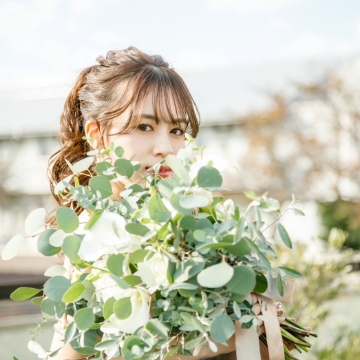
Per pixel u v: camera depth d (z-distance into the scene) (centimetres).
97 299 111
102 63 158
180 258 108
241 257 112
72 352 131
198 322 104
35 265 598
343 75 1055
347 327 426
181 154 115
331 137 1059
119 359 122
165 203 108
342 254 458
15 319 531
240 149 1095
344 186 1055
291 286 127
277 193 1067
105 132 148
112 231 110
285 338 139
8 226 957
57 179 169
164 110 142
